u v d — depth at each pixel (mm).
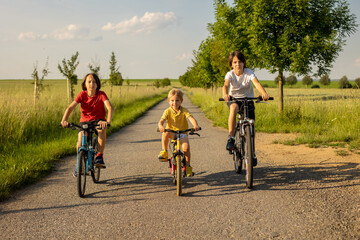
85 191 4371
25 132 8305
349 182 4320
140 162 6223
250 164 4121
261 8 10352
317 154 6262
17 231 3045
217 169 5434
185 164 4262
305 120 10320
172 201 3826
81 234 2945
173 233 2910
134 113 17828
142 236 2865
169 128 4539
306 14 10398
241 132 4477
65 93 16141
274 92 25031
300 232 2846
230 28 12117
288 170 5152
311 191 4020
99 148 4523
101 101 4582
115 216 3383
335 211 3316
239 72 4680
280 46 10289
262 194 3980
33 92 12977
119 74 26812
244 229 2949
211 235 2842
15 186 4543
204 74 29250
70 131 9844
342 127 8523
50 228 3104
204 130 10977
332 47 10250
